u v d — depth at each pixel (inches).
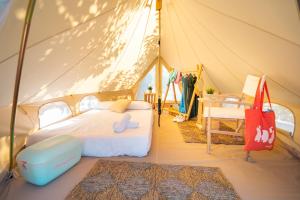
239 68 104.0
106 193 59.0
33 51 58.5
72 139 76.9
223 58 107.0
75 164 77.1
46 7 47.0
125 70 153.6
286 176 71.0
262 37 66.0
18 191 60.8
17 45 49.3
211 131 90.6
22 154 63.4
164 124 139.0
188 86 148.0
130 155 84.8
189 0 80.0
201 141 104.6
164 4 96.8
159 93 164.6
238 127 105.3
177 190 60.9
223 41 91.0
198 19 90.5
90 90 143.2
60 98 115.0
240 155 88.4
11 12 39.5
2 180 66.7
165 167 75.5
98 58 106.5
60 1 48.9
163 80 194.7
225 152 91.4
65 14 55.1
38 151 63.9
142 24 116.6
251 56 83.4
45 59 67.4
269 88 93.8
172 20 110.0
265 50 71.2
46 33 55.9
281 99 95.7
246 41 75.9
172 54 159.9
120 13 82.8
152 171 72.2
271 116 75.4
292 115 93.7
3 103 67.6
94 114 126.6
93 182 64.7
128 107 143.6
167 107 185.2
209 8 75.1
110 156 84.2
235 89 134.8
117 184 63.7
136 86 189.0
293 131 90.3
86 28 71.3
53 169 65.2
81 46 80.6
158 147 96.1
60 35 62.1
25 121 86.4
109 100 164.9
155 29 134.4
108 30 87.8
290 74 71.8
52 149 66.4
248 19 63.4
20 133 82.9
